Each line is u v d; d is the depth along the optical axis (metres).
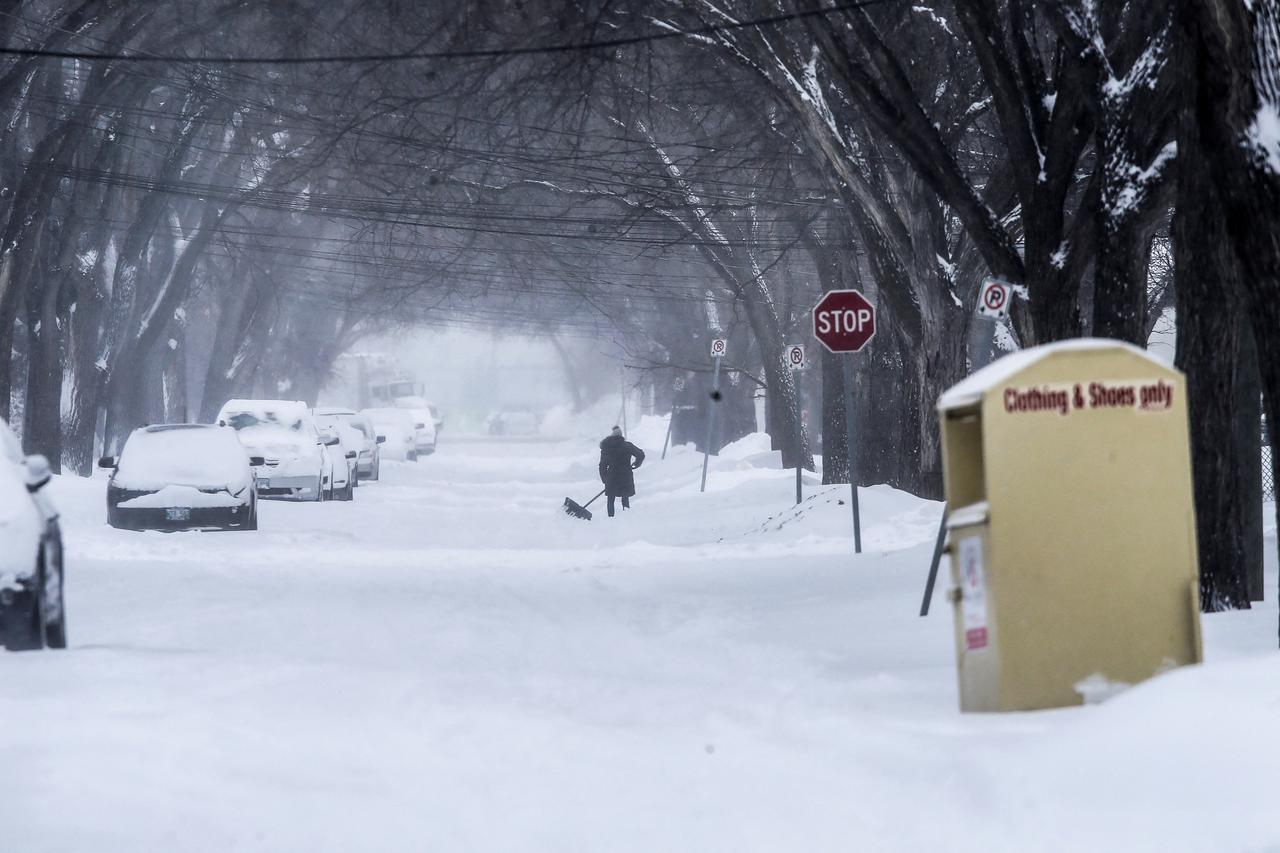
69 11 109.25
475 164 117.88
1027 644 22.44
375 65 87.81
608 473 112.44
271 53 108.50
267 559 70.69
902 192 77.31
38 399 129.00
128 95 120.62
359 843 16.36
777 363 143.25
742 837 16.61
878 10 76.44
